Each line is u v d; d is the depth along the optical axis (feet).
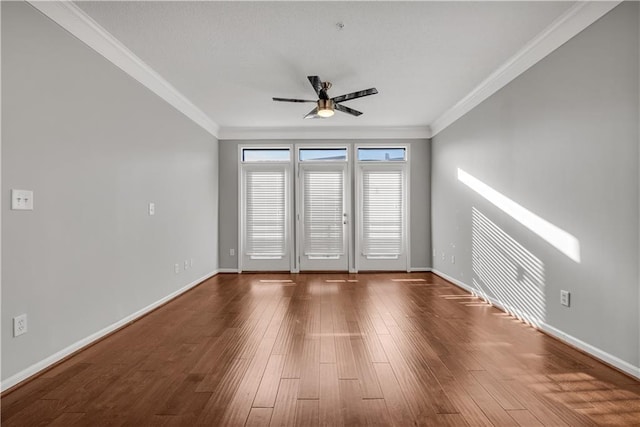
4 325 7.14
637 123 7.55
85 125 9.62
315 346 9.40
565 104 9.69
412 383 7.32
